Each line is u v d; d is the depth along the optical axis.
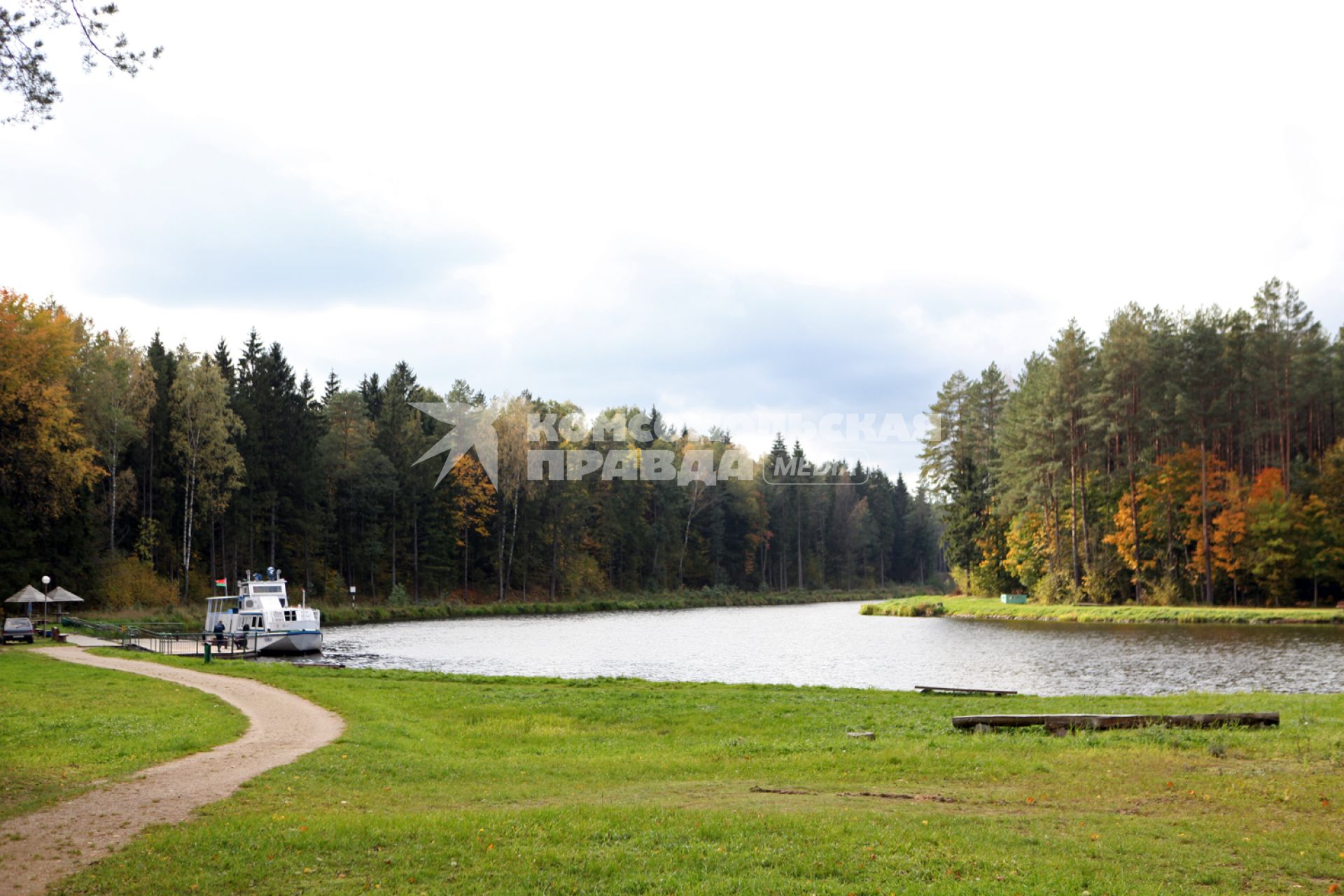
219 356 92.50
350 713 24.34
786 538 148.12
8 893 9.27
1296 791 13.22
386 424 105.06
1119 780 14.20
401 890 9.11
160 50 12.66
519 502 108.25
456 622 84.38
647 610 108.94
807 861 9.71
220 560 81.81
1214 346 73.06
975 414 99.62
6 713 23.14
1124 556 74.50
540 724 23.73
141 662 38.78
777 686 31.75
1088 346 79.56
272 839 10.94
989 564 92.75
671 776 16.02
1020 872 9.41
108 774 15.61
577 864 9.75
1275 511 66.94
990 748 17.53
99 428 68.69
